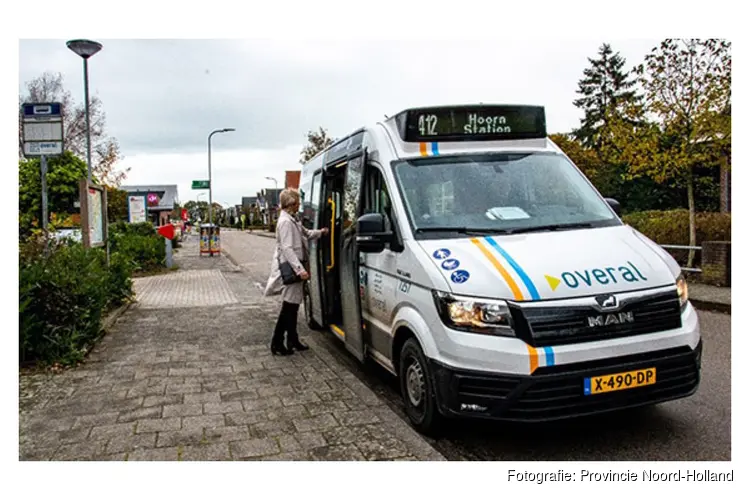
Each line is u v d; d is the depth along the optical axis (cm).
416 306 461
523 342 396
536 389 391
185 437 462
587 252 447
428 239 481
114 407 531
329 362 687
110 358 706
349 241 638
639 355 409
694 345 429
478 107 570
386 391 610
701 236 1402
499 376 395
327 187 797
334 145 789
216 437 461
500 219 498
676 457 429
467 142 566
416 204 509
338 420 493
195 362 688
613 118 1442
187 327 902
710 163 1307
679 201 2344
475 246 456
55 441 457
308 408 524
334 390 575
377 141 580
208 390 579
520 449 451
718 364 660
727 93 1216
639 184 2461
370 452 431
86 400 550
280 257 721
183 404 538
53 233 936
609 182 2595
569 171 568
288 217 722
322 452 433
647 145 1338
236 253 3105
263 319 975
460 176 533
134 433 471
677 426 481
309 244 866
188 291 1378
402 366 501
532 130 584
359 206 600
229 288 1442
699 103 1260
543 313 398
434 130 558
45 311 685
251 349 755
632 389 405
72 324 709
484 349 400
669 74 1288
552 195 532
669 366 415
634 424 488
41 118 888
